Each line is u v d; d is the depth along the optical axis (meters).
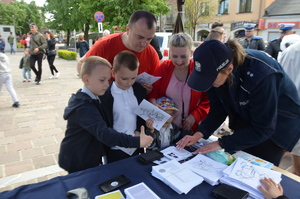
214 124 1.78
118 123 1.79
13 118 4.25
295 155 2.19
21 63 7.58
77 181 1.26
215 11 18.16
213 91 1.72
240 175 1.27
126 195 1.14
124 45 1.98
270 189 1.14
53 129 3.75
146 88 1.97
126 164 1.45
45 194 1.16
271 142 1.68
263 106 1.31
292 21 14.33
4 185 2.34
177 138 1.97
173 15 21.88
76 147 1.55
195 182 1.23
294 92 1.58
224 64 1.20
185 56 1.78
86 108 1.43
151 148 1.89
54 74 9.27
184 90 1.96
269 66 1.31
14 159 2.84
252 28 5.63
